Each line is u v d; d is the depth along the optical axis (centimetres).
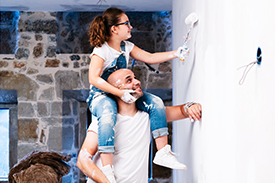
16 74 418
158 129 205
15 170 239
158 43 449
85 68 424
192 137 219
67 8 410
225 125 144
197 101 203
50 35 423
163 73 430
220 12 150
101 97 203
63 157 248
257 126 107
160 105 207
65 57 423
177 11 291
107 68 216
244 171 121
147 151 211
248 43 115
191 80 222
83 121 478
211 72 168
